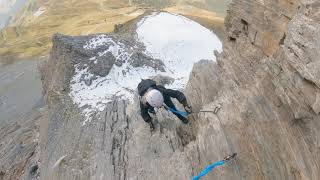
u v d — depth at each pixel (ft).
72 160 44.14
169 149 35.22
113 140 42.60
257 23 35.37
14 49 236.02
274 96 24.80
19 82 167.63
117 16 273.54
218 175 26.50
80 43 69.10
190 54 81.41
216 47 85.10
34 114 87.56
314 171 19.99
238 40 39.65
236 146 26.73
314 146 20.49
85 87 62.23
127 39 79.25
